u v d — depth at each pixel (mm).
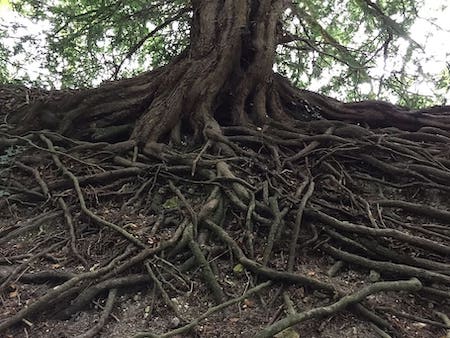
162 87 7094
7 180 5812
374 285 3988
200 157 5781
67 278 4199
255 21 7641
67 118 6766
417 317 4031
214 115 7160
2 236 4934
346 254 4590
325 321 3896
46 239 4824
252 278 4289
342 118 7516
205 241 4648
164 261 4336
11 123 6945
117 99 7098
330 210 5121
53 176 5852
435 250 4609
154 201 5395
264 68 7305
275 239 4605
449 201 5895
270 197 5137
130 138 6527
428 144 6801
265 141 6469
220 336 3766
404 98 10758
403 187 6020
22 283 4273
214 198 5043
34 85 9344
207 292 4207
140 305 4090
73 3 11102
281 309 3996
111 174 5742
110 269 4191
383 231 4566
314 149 6344
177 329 3676
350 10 11102
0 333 3715
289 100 7703
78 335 3744
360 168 6375
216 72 6992
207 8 7578
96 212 5207
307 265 4586
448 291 4266
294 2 10523
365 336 3848
